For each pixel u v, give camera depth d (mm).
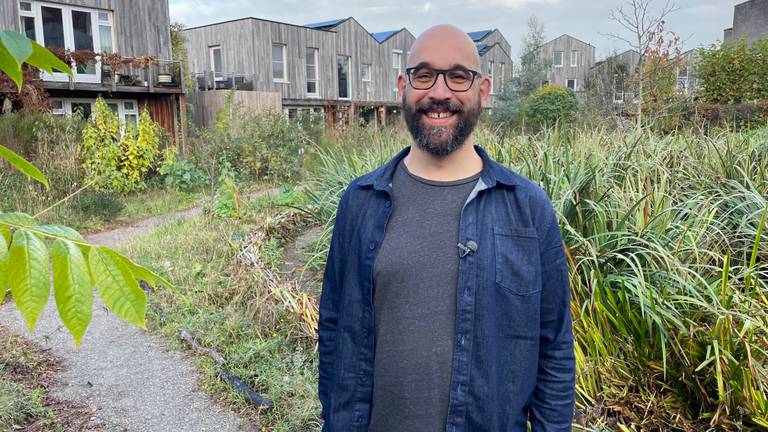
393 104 26172
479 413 1383
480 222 1417
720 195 4430
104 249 776
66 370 3719
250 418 3109
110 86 14125
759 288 3082
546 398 1514
